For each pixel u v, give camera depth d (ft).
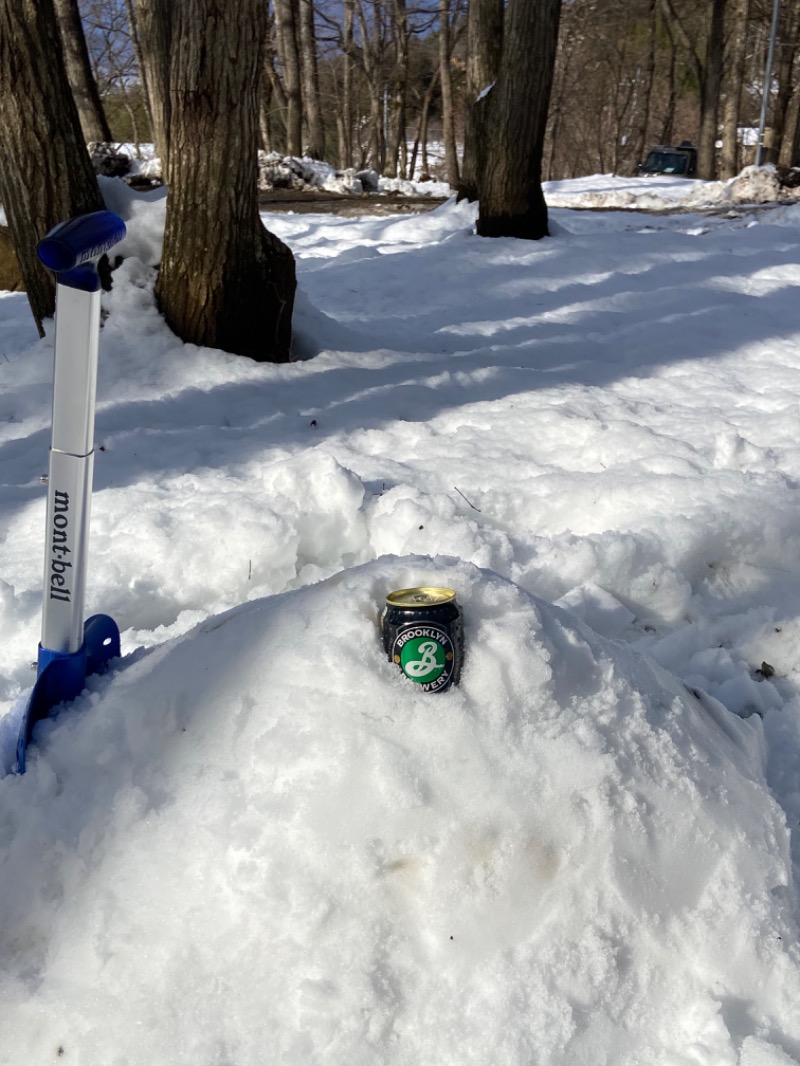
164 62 25.72
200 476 6.54
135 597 5.06
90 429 2.87
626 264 15.10
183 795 2.56
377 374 9.26
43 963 2.47
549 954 2.35
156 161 29.71
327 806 2.40
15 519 6.11
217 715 2.67
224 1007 2.28
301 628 2.69
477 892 2.37
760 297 12.71
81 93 29.81
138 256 9.42
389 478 6.46
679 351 10.28
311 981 2.27
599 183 35.01
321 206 25.91
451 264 14.94
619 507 5.92
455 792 2.44
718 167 55.52
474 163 20.20
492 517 5.94
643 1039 2.34
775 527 5.59
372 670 2.53
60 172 8.98
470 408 8.22
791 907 2.67
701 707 3.17
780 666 4.64
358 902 2.34
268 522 5.26
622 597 5.18
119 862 2.52
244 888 2.36
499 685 2.52
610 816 2.49
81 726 2.85
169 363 8.95
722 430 7.39
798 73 53.01
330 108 70.38
